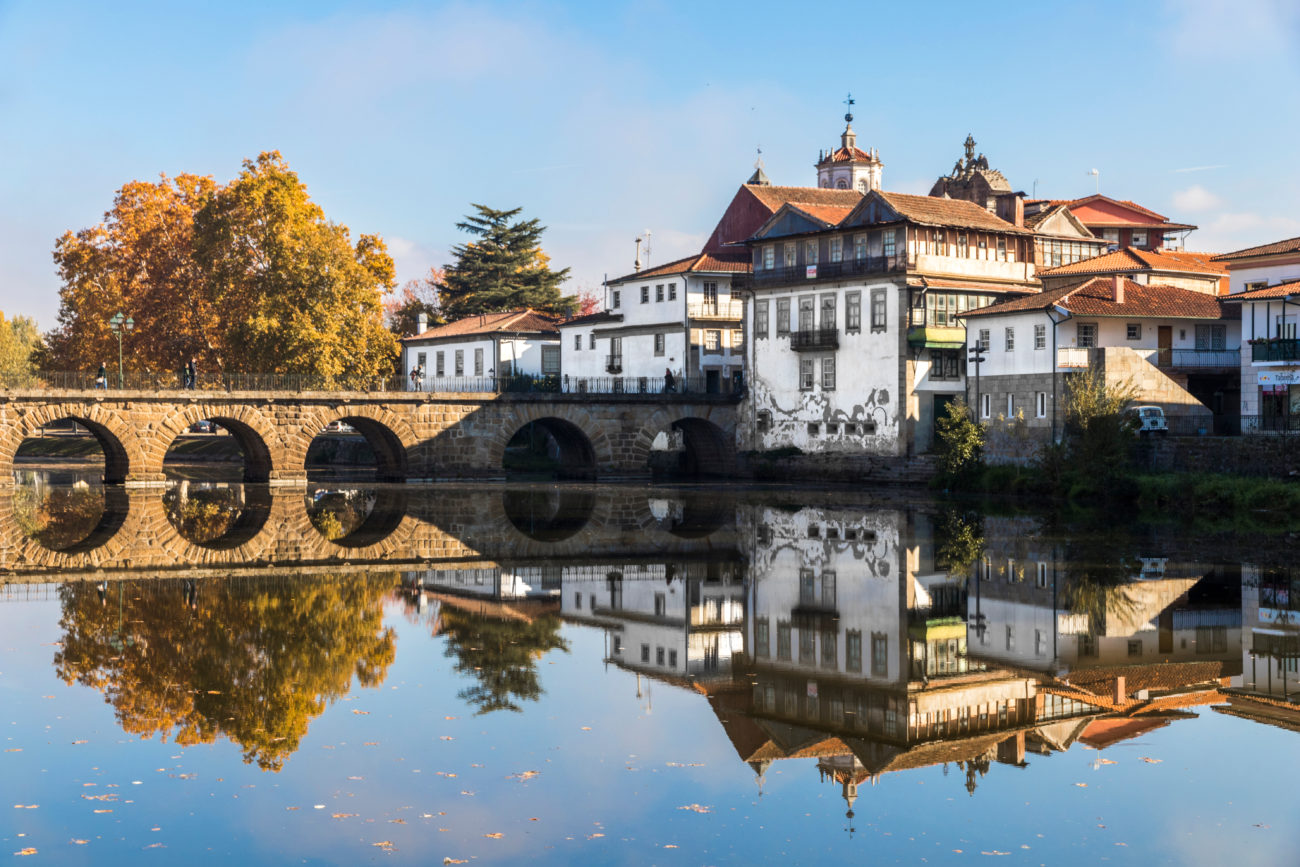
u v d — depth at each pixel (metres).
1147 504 51.44
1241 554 36.47
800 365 74.38
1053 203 84.94
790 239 74.75
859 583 31.83
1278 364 54.97
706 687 21.00
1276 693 20.69
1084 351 58.34
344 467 91.00
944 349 68.81
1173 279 73.25
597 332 89.62
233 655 22.89
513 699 20.00
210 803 15.06
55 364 92.44
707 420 78.31
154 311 86.50
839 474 71.50
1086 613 27.53
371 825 14.41
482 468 72.94
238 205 81.44
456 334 96.94
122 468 65.44
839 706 19.91
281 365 78.31
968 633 25.44
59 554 37.34
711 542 40.62
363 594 30.00
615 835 14.23
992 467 61.91
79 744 17.27
